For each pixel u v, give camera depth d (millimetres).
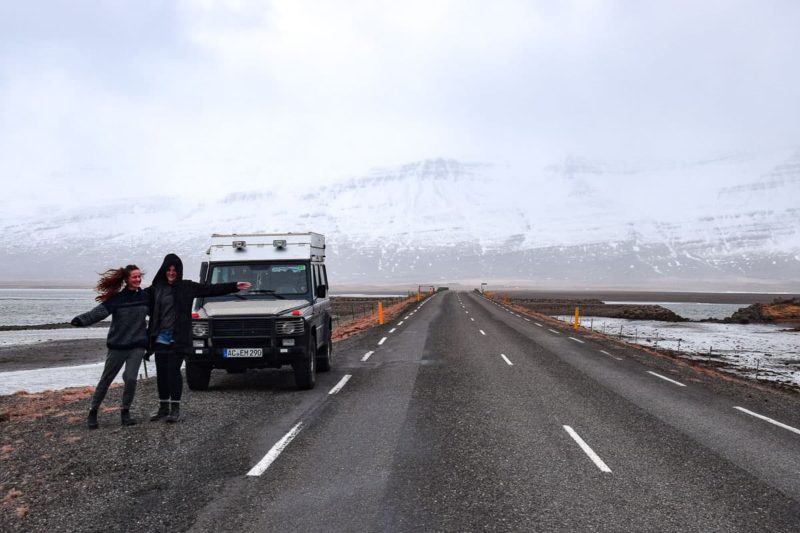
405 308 44844
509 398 9875
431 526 4570
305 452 6523
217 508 4887
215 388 10602
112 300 7547
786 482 5836
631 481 5723
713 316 67375
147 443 6836
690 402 10109
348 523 4605
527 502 5113
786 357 25125
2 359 22719
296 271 11219
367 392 10219
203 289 8047
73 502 5012
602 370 13719
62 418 8172
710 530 4613
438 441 7062
